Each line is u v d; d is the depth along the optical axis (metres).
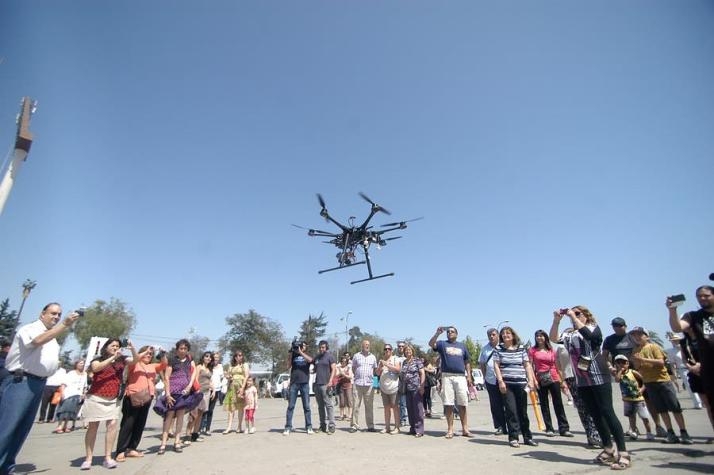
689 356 5.94
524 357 7.20
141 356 7.11
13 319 49.56
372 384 9.65
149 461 6.36
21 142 7.08
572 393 7.94
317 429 10.02
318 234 13.48
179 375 7.41
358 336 78.44
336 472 5.19
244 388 9.98
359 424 11.24
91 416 5.94
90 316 45.06
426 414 12.48
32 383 5.42
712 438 6.90
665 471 4.75
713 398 4.87
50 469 5.89
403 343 9.73
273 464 5.79
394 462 5.73
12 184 7.01
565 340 5.94
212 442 8.28
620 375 7.65
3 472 5.33
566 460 5.62
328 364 9.56
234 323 50.25
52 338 5.52
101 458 6.85
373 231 13.22
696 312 5.23
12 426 5.17
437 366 12.79
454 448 6.77
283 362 52.44
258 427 11.18
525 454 6.12
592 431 6.65
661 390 6.88
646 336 7.29
